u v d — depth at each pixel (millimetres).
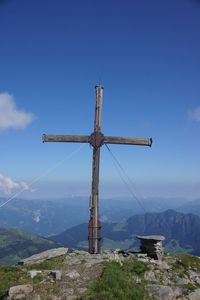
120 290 15891
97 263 18953
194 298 17344
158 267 19844
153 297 16562
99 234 22297
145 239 21812
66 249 22141
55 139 22859
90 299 14969
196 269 21344
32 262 20328
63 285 16328
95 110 22797
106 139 22750
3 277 17281
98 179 22516
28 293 15539
